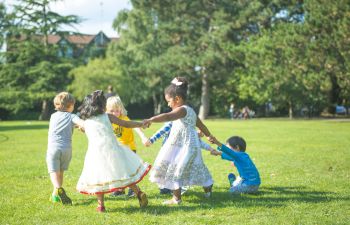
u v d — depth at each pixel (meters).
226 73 39.81
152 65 39.97
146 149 12.60
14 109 43.97
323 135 17.33
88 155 5.39
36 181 7.40
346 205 5.49
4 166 9.23
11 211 5.32
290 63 27.73
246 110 42.75
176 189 5.55
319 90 31.78
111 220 4.85
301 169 8.48
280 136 16.98
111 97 6.48
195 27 38.91
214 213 5.12
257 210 5.25
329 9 24.80
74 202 5.84
